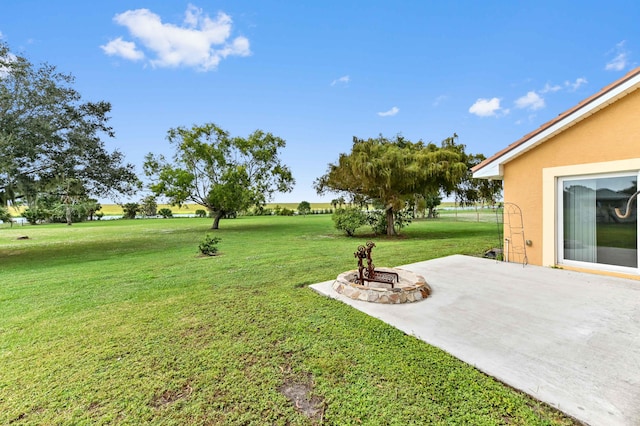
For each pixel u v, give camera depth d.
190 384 2.44
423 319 3.52
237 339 3.22
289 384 2.40
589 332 3.05
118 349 3.07
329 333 3.28
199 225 26.41
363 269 5.35
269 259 8.20
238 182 19.84
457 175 12.03
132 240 14.80
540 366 2.47
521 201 6.48
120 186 12.20
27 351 3.08
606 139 5.20
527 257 6.41
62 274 7.02
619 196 5.18
